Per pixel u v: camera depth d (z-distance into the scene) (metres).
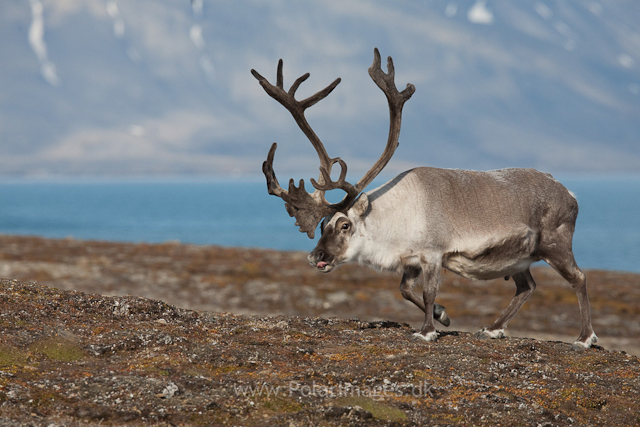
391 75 39.38
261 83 37.97
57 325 31.84
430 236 37.72
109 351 29.83
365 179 38.78
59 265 116.94
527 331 94.00
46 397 24.39
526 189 39.53
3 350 27.56
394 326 41.34
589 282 142.62
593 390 29.75
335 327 39.78
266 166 37.69
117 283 106.62
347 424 24.30
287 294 108.19
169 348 30.64
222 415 24.48
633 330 97.38
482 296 118.38
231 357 30.45
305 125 38.38
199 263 139.00
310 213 37.81
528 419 25.89
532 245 39.03
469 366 31.78
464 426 24.95
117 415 23.64
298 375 28.81
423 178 39.03
